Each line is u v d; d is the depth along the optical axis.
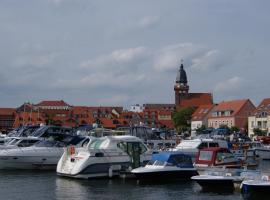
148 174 35.34
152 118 187.38
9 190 32.59
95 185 34.59
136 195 30.55
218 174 32.91
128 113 179.62
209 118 169.88
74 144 47.88
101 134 53.44
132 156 39.25
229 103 166.88
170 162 36.28
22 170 43.62
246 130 147.62
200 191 31.77
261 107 142.25
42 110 161.50
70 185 34.62
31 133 57.97
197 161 40.56
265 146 68.06
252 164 48.41
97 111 170.00
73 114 165.00
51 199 29.34
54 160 44.66
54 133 51.22
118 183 35.47
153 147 53.38
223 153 40.34
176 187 33.59
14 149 44.03
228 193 30.86
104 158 37.84
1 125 175.62
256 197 28.72
